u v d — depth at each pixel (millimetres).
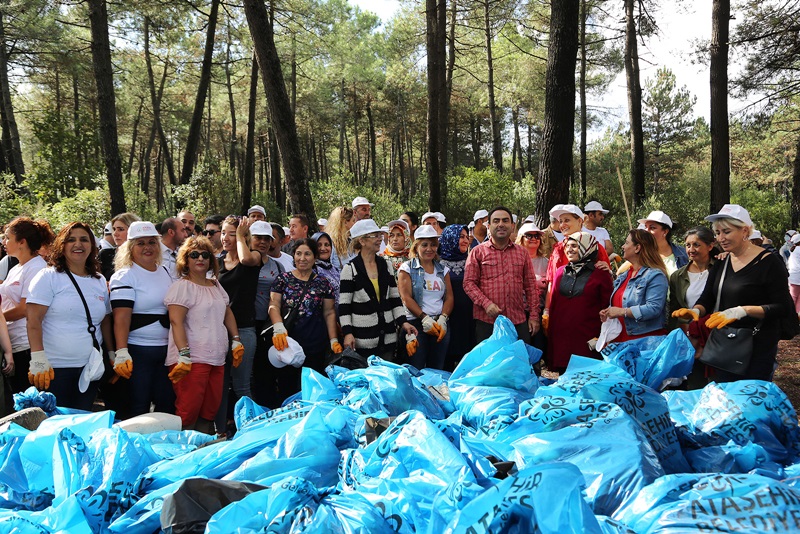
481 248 6102
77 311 4453
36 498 2998
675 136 43750
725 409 3557
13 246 4965
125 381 4777
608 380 3357
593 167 37219
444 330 5898
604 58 27406
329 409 3461
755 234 8961
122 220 6277
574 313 5738
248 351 5273
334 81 42281
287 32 23703
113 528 2592
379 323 5379
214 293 4816
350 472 2910
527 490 2131
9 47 23172
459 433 3096
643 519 2404
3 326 4422
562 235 7527
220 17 23344
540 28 25234
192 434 3785
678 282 5375
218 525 2330
